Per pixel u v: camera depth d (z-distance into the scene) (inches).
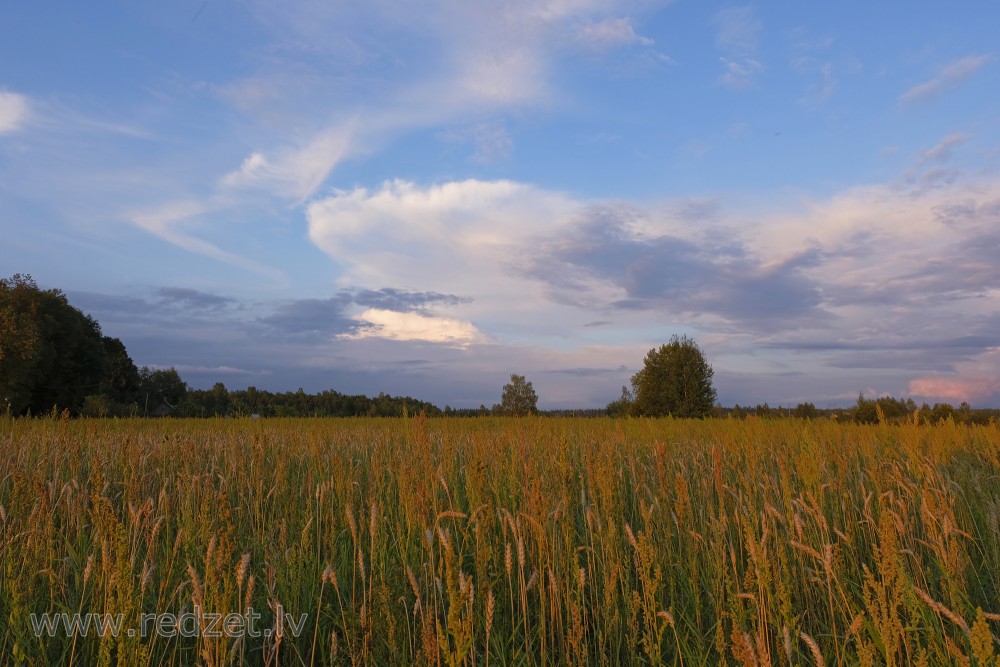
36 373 1717.5
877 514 217.6
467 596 122.7
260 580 178.5
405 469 206.7
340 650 151.4
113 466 275.0
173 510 215.0
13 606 142.3
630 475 292.8
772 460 311.1
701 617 178.5
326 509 223.9
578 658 146.6
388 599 148.3
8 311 1630.2
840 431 476.1
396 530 212.2
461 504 241.6
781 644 147.0
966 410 745.6
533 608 180.2
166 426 608.1
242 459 257.6
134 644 120.5
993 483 299.0
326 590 188.9
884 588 133.2
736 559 195.9
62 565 169.6
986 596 194.2
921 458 279.1
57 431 377.7
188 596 157.9
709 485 248.1
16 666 132.7
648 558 149.7
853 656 156.8
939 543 166.6
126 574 122.6
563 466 198.1
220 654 123.5
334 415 1159.0
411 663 145.7
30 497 192.7
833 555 153.6
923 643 163.5
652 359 1606.8
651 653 145.6
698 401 1533.0
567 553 175.6
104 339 2353.6
